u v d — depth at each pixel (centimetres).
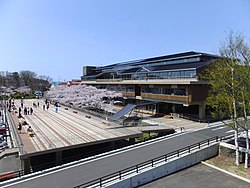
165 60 4947
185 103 3438
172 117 3784
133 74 4809
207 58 4250
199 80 3316
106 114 3788
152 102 4075
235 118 1931
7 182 1423
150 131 2714
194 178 1673
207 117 3675
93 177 1504
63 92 5525
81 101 4419
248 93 1872
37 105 5066
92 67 8388
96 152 2330
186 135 2617
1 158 2094
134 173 1563
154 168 1653
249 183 1583
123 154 1970
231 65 1936
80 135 2358
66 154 2305
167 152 2002
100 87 6081
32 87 9419
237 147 1897
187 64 4047
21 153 1780
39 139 2189
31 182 1434
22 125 2845
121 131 2566
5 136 2678
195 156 1955
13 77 10394
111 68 7094
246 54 2145
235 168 1838
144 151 2045
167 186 1550
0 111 4203
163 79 3944
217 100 2083
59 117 3500
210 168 1856
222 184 1573
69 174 1557
